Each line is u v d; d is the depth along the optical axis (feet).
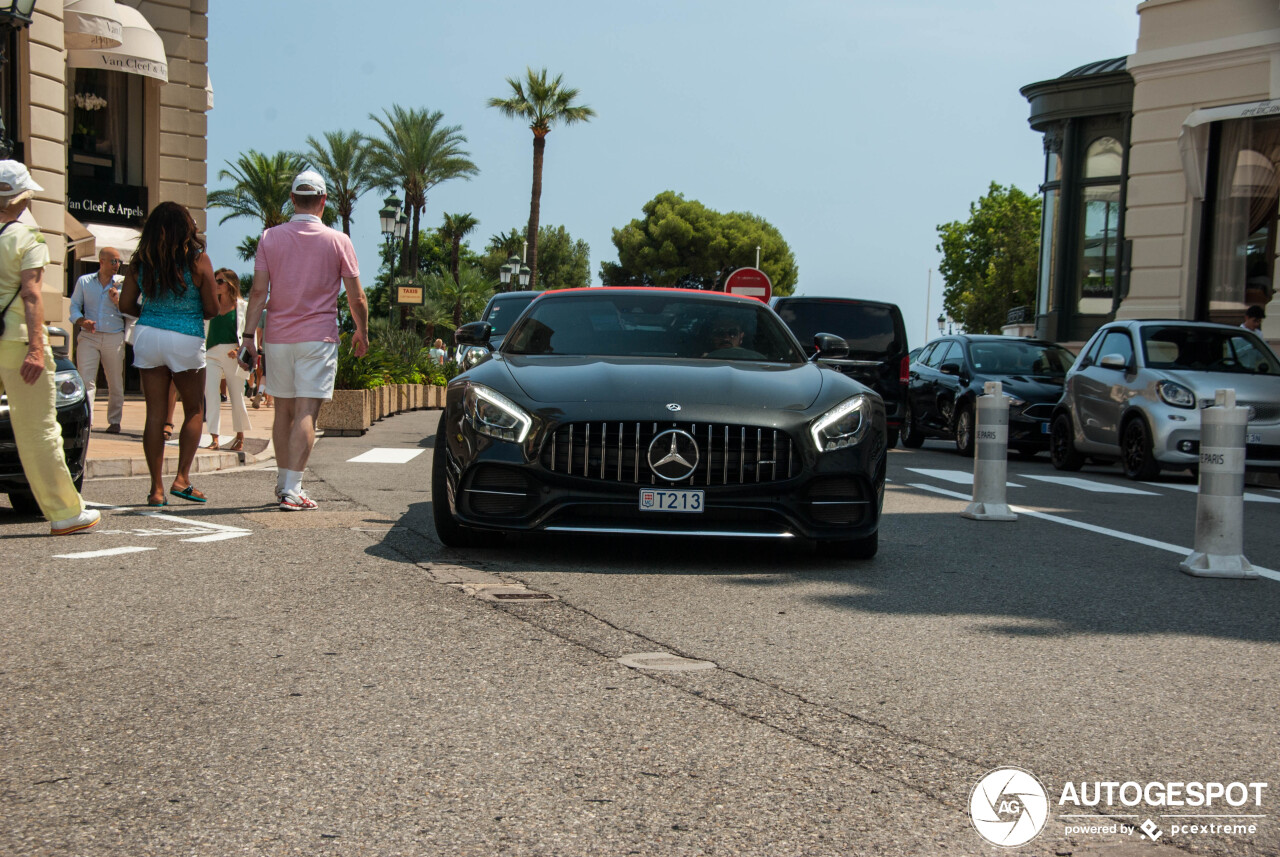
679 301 24.99
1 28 35.35
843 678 13.30
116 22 62.69
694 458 19.15
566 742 10.94
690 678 13.10
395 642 14.39
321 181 26.68
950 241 256.52
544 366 21.34
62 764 10.24
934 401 59.57
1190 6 67.36
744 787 9.93
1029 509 31.01
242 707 11.80
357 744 10.79
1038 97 96.73
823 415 19.84
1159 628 16.39
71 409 25.02
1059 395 53.78
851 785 10.03
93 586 17.40
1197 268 67.62
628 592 17.80
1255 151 65.05
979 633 15.72
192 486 29.25
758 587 18.51
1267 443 41.22
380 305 277.64
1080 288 95.20
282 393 26.30
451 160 193.06
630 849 8.68
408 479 34.06
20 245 21.18
